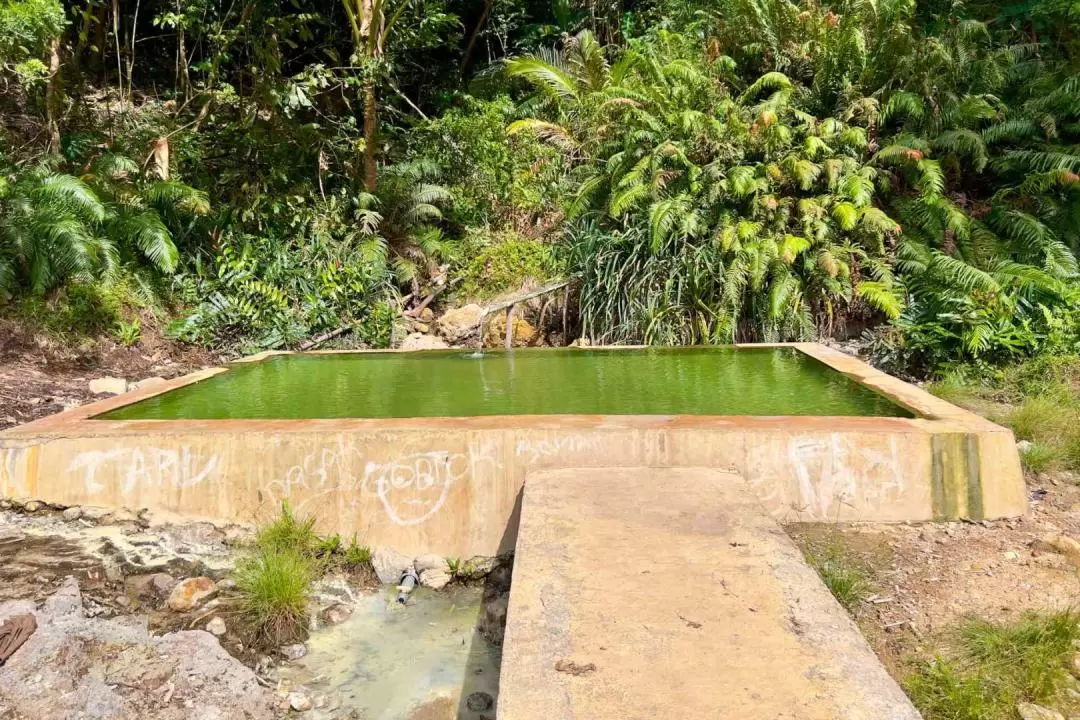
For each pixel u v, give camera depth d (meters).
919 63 7.77
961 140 7.43
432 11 10.23
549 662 1.63
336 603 2.87
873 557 2.73
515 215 10.13
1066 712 1.92
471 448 3.05
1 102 8.70
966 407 4.79
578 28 13.47
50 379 6.17
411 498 3.07
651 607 1.85
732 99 8.61
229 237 8.35
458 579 3.02
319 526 3.11
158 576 2.81
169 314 7.79
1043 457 3.65
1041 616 2.28
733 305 6.85
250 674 2.40
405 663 2.53
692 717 1.43
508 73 10.45
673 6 11.27
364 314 8.42
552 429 3.05
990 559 2.69
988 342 5.49
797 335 6.84
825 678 1.55
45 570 2.79
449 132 10.53
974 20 8.77
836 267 6.59
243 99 9.32
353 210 9.65
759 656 1.64
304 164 9.71
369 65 9.45
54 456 3.21
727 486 2.71
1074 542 2.70
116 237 7.61
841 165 7.15
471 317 8.60
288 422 3.30
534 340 8.34
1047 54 9.00
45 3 7.29
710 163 7.69
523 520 2.40
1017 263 6.67
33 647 2.28
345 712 2.28
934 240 7.08
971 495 3.01
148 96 11.18
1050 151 7.41
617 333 7.52
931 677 2.05
